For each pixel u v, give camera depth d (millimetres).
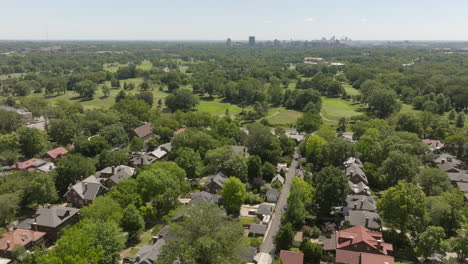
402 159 125688
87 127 190000
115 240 78562
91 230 77938
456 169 141500
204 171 135375
